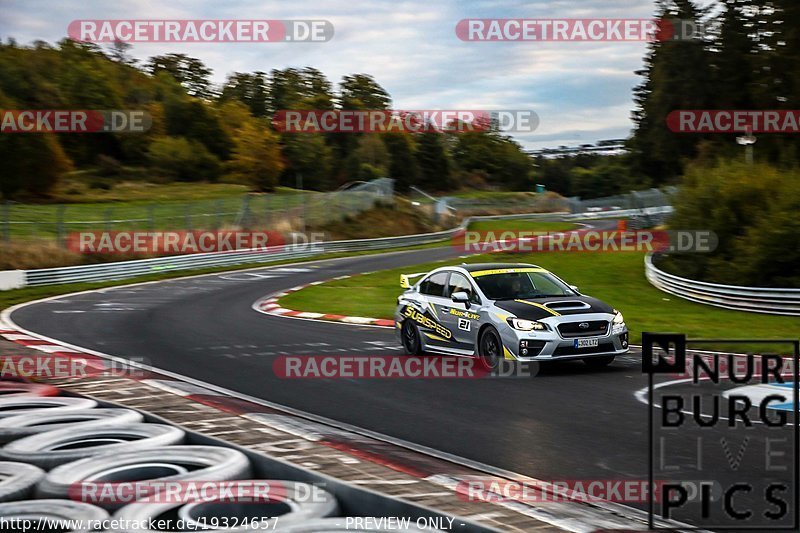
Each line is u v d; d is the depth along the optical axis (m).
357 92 117.38
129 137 76.31
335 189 88.00
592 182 117.12
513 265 11.71
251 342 13.54
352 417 7.80
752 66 68.62
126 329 15.64
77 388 8.61
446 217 60.94
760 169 25.67
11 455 5.01
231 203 53.69
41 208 48.16
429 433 7.09
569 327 9.92
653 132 81.06
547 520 4.48
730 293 20.12
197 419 6.92
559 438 6.80
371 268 34.81
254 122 79.38
